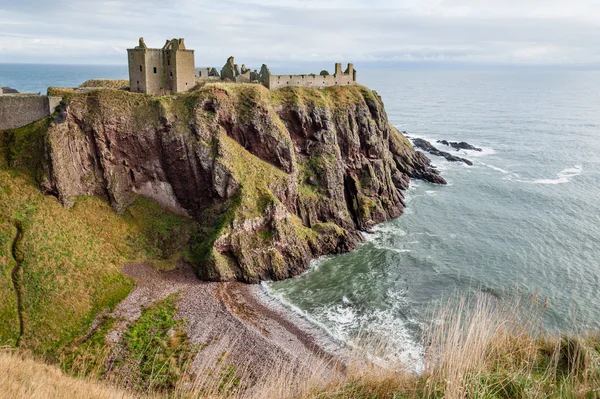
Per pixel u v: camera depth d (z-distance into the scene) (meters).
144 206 73.31
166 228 71.62
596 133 197.25
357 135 94.81
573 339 16.56
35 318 49.84
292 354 47.25
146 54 77.25
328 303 60.69
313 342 51.09
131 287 59.69
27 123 69.38
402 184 109.19
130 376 41.53
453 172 128.25
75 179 68.94
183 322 53.06
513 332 17.50
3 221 58.75
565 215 93.31
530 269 69.31
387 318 56.69
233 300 59.94
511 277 66.69
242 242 67.56
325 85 98.81
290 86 91.75
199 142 73.50
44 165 65.62
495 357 15.69
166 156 74.19
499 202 102.06
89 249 62.53
